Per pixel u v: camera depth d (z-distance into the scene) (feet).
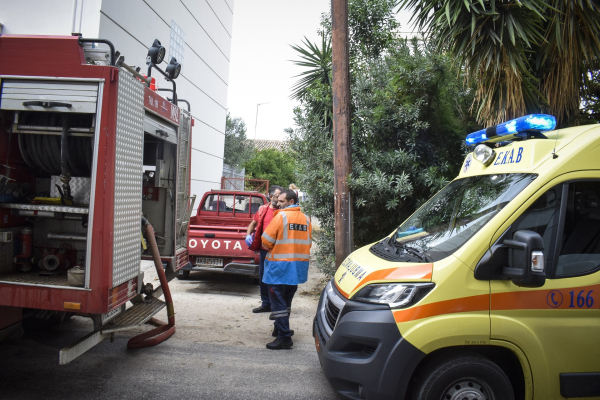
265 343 14.93
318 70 29.35
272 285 14.46
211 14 44.19
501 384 8.47
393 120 20.86
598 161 9.17
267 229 14.39
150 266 28.48
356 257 11.47
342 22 18.90
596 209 9.03
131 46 27.32
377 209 21.31
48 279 10.42
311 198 22.97
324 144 22.99
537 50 18.48
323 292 11.84
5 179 10.69
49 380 11.30
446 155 21.97
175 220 15.88
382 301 8.93
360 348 9.20
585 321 8.71
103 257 9.73
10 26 23.04
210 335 15.44
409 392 8.97
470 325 8.39
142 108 11.39
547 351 8.55
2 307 10.30
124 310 12.48
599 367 8.70
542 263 7.92
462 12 17.11
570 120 18.92
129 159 10.62
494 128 10.92
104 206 9.75
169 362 12.84
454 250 9.00
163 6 32.27
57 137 10.96
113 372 11.98
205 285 24.16
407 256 9.82
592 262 8.94
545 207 8.95
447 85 21.88
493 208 9.31
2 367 11.96
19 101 9.97
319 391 11.32
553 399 8.62
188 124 17.11
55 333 14.92
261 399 10.73
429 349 8.36
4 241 10.50
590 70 18.83
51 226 11.48
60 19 23.06
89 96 9.83
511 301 8.55
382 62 22.63
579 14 16.70
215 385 11.43
